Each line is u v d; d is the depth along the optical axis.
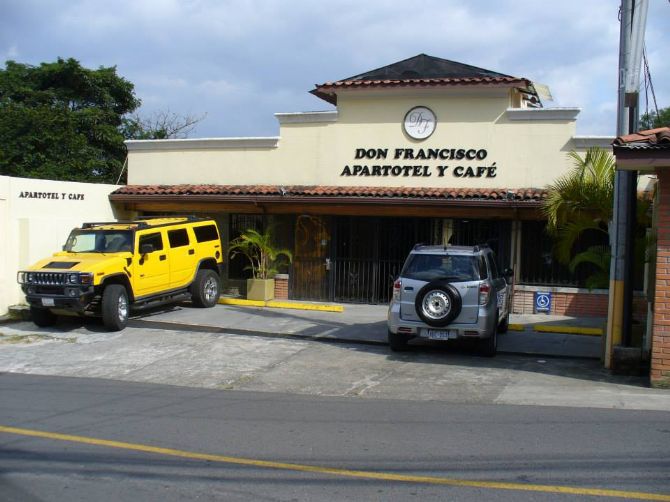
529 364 11.33
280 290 18.59
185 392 9.42
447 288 11.28
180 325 14.74
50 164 25.86
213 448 6.63
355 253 18.02
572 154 14.06
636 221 11.51
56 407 8.41
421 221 17.50
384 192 16.97
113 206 19.06
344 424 7.57
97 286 14.02
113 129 29.75
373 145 17.91
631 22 10.45
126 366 11.22
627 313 10.56
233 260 19.58
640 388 9.49
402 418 7.86
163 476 5.80
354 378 10.30
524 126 16.75
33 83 29.78
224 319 15.51
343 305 17.64
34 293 14.00
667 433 7.10
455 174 17.28
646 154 8.81
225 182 19.25
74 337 13.64
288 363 11.39
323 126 18.31
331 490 5.43
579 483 5.55
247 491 5.43
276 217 18.70
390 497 5.27
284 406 8.53
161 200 18.44
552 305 16.33
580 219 13.09
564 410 8.24
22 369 11.06
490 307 11.56
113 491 5.46
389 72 21.34
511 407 8.45
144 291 15.21
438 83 17.05
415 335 11.72
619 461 6.12
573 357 11.87
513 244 16.67
